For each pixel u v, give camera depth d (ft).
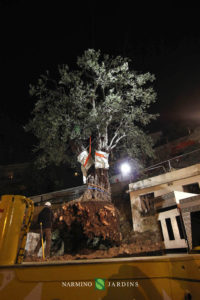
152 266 7.27
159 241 22.08
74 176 72.33
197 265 7.71
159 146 68.49
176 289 7.04
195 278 7.43
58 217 30.99
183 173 32.32
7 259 7.86
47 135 38.42
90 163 35.73
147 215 30.12
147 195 33.94
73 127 38.70
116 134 41.14
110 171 59.72
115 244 26.84
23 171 77.87
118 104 37.99
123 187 48.11
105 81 40.24
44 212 22.75
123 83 41.01
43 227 22.24
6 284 6.52
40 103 38.81
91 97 40.47
